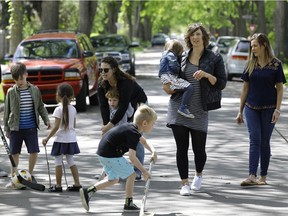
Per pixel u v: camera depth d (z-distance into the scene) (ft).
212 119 161.38
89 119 163.94
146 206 77.66
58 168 85.81
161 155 112.98
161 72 83.41
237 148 120.57
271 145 123.54
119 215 73.56
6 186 88.48
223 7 555.69
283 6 380.58
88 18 356.79
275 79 88.02
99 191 86.33
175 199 81.30
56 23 317.63
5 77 179.32
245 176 95.71
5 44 412.16
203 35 82.64
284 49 383.45
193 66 82.94
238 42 295.89
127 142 72.69
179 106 82.89
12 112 89.97
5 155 115.85
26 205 78.89
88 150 119.44
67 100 85.30
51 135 85.30
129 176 74.59
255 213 73.87
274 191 85.61
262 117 88.89
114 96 86.84
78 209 76.64
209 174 97.14
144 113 72.79
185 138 83.66
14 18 332.80
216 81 82.53
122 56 283.18
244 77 89.10
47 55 186.91
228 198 81.56
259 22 426.92
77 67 178.91
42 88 177.27
